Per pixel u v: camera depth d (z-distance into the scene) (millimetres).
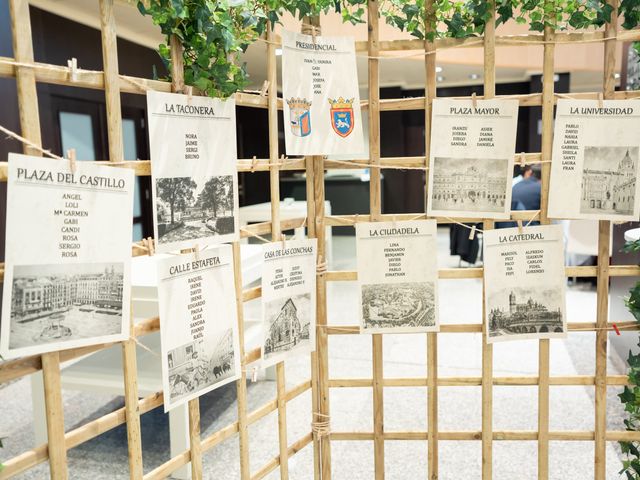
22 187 963
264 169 1480
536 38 1483
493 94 1503
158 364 2551
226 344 1399
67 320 1043
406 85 9758
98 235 1078
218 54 1256
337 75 1537
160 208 1200
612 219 1508
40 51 4145
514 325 1596
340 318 4590
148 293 2305
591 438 1681
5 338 961
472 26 1504
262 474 1594
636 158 1474
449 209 1558
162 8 1133
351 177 8969
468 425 2627
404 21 1526
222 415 2842
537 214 1560
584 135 1486
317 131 1531
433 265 1603
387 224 1593
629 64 3350
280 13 1436
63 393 3145
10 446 2545
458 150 1524
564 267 1578
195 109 1260
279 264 1526
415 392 3051
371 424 2666
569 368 3365
